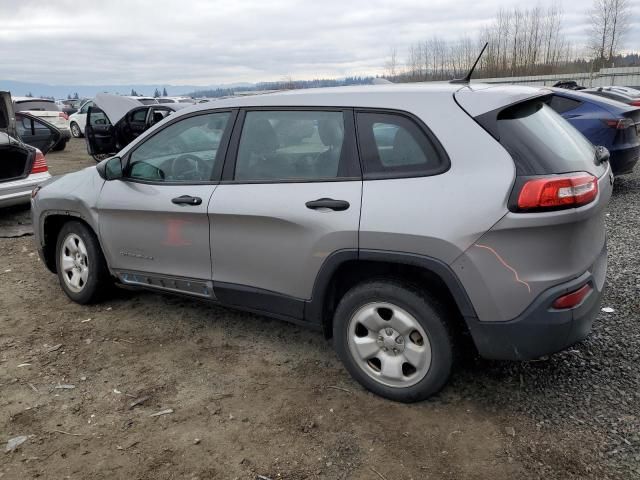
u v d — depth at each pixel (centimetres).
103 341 375
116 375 330
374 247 270
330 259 286
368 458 248
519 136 253
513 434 260
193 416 285
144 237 371
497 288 247
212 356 351
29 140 1302
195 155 350
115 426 278
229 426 276
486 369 319
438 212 254
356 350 296
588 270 263
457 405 286
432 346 270
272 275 314
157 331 389
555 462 240
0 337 385
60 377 328
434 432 264
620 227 595
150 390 312
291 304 312
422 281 277
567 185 241
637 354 324
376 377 293
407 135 271
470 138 256
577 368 314
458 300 256
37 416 288
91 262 416
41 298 459
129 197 374
